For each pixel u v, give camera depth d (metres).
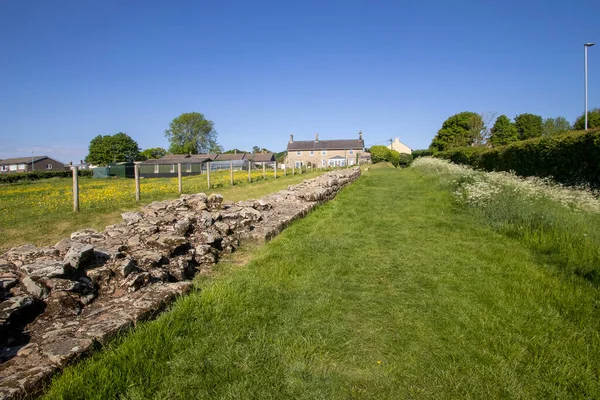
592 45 21.41
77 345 2.48
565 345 2.89
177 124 91.00
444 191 12.91
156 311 3.20
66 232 6.68
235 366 2.58
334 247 5.75
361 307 3.61
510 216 7.49
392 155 62.56
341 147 74.44
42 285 2.98
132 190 13.21
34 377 2.15
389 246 5.92
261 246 5.65
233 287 3.83
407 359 2.74
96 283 3.38
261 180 19.59
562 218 6.64
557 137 12.29
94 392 2.20
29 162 82.31
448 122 57.03
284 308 3.54
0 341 2.49
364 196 12.77
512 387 2.41
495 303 3.67
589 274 4.47
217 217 6.08
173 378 2.41
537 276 4.43
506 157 16.89
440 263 5.01
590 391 2.34
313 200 9.56
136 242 4.50
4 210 8.61
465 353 2.81
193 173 44.84
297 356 2.74
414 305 3.66
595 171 10.19
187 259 4.46
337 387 2.42
